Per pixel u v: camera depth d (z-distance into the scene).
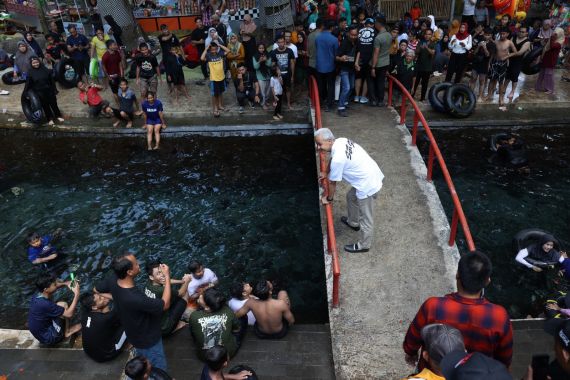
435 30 12.12
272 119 10.69
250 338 5.33
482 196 8.66
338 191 7.09
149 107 10.13
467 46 10.50
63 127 10.87
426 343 2.54
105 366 5.13
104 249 7.87
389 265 5.72
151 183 9.47
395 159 7.84
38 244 7.45
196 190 9.27
